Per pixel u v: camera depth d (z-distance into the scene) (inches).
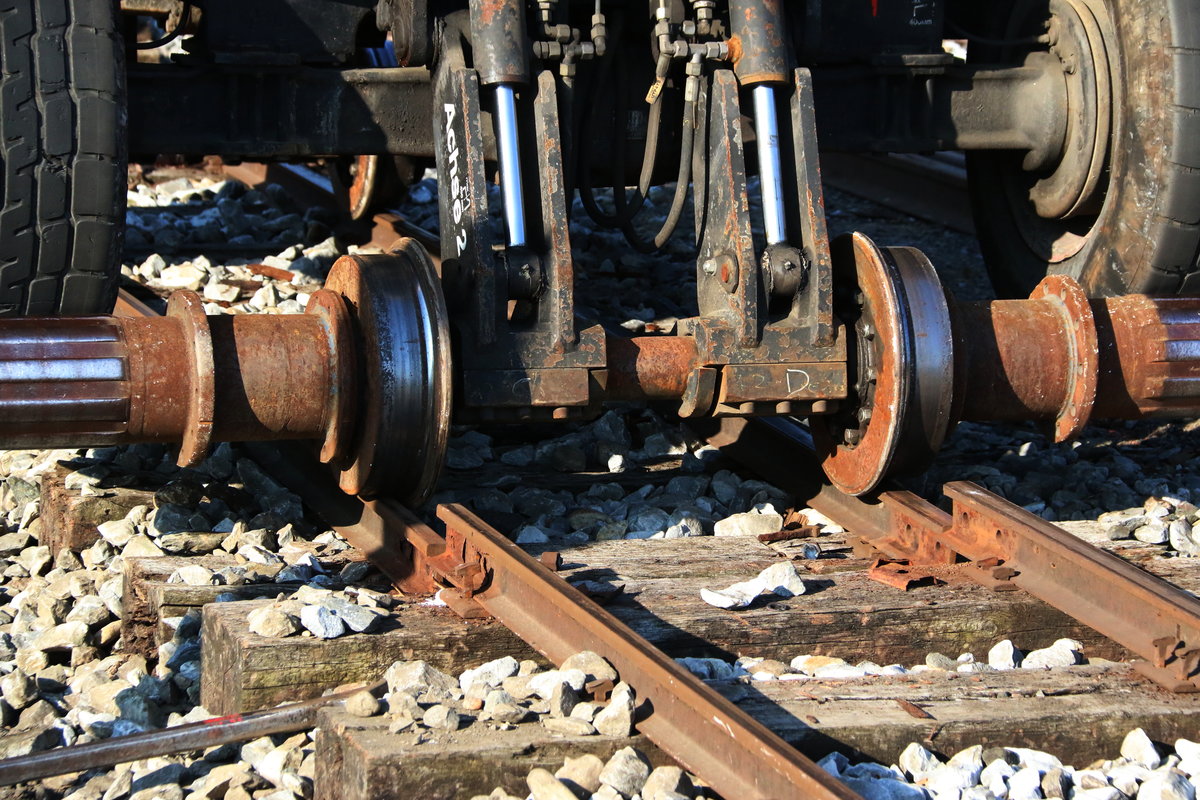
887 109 229.5
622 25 198.8
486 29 177.8
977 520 171.8
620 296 302.4
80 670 165.2
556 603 142.2
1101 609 154.6
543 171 175.3
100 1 183.0
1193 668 143.8
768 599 161.6
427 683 138.8
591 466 224.1
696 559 177.2
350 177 337.1
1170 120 206.5
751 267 173.9
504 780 125.3
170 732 132.6
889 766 133.5
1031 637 163.2
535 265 172.2
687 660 148.4
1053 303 185.5
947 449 240.7
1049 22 230.8
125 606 169.8
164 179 399.5
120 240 189.2
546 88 177.2
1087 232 237.0
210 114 215.5
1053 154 230.4
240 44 214.1
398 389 165.3
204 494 197.5
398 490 175.6
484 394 170.9
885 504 183.2
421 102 222.2
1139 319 186.7
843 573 171.8
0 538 202.2
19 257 184.1
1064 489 219.1
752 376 175.0
